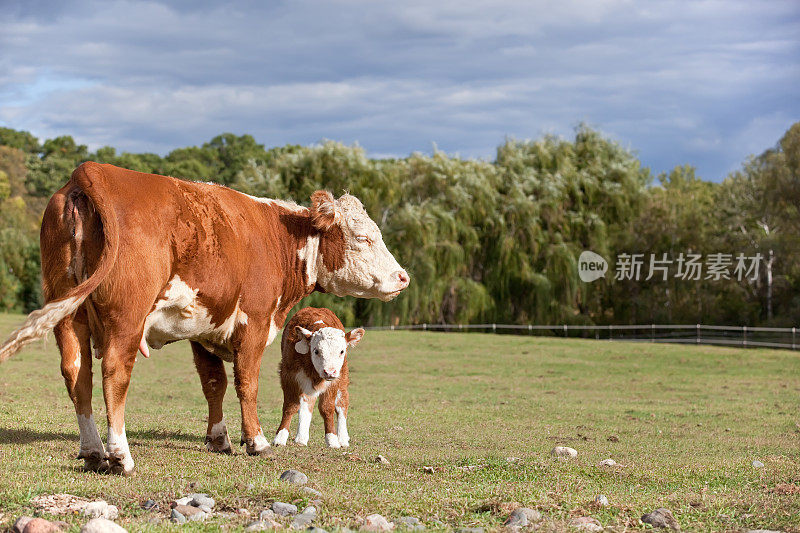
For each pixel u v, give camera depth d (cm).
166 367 2031
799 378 2219
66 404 1140
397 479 632
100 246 583
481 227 4312
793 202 4225
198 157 11162
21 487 527
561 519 498
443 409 1401
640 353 2859
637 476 694
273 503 508
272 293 760
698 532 475
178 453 721
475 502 538
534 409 1446
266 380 1870
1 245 4988
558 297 4162
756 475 718
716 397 1756
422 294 3991
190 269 649
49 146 10762
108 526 405
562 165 4497
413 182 4375
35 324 514
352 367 2303
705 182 6650
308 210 825
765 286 4197
